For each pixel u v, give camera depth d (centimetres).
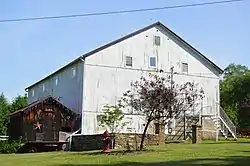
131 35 3959
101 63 3809
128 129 3675
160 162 1842
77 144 3195
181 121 3950
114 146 2880
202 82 4222
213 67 4306
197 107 4100
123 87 3847
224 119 4222
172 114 2423
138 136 2978
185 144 3042
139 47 3984
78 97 3825
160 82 2891
